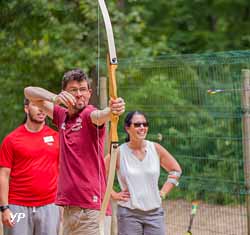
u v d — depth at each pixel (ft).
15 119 79.25
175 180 43.47
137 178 41.47
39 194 41.93
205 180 52.95
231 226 55.01
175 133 55.36
